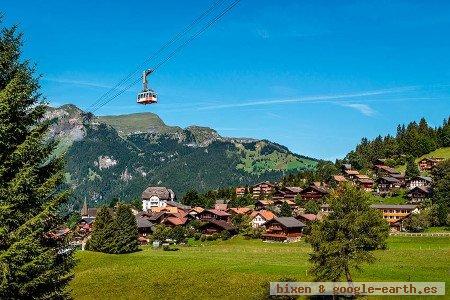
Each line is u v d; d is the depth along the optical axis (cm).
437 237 12044
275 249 11975
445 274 7144
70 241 2223
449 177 15912
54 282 2072
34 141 1945
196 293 6881
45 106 2100
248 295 6556
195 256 10862
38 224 1905
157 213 18962
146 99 3222
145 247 13875
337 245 5134
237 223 15812
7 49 2022
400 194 18925
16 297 1903
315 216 15512
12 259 1789
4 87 2028
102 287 7456
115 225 12194
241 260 9781
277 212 17650
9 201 1847
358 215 5250
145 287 7300
